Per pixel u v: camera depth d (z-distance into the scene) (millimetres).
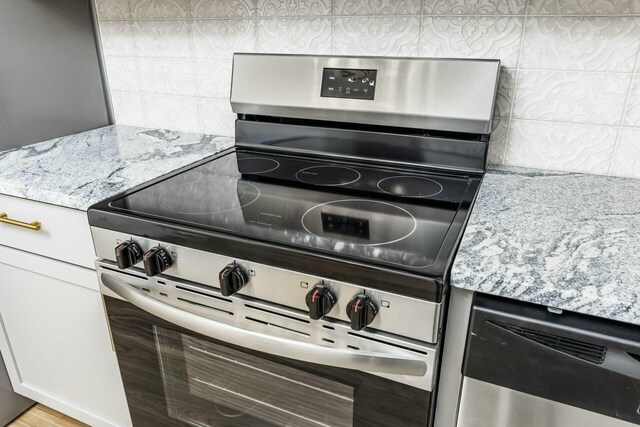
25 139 1400
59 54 1452
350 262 729
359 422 872
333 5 1212
